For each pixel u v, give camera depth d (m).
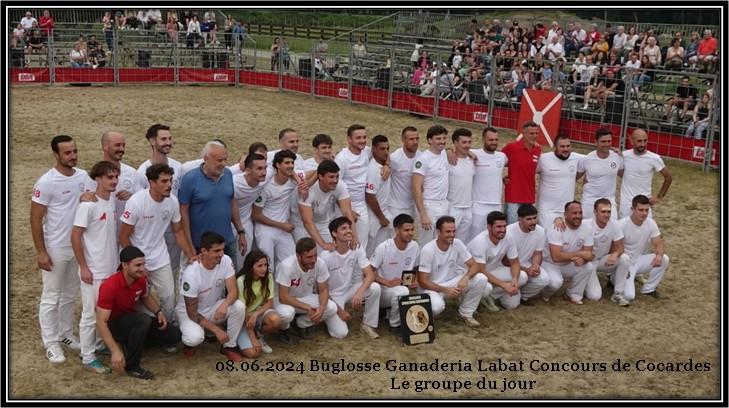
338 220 7.53
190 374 6.88
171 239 7.75
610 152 9.62
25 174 13.94
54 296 7.01
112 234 6.85
